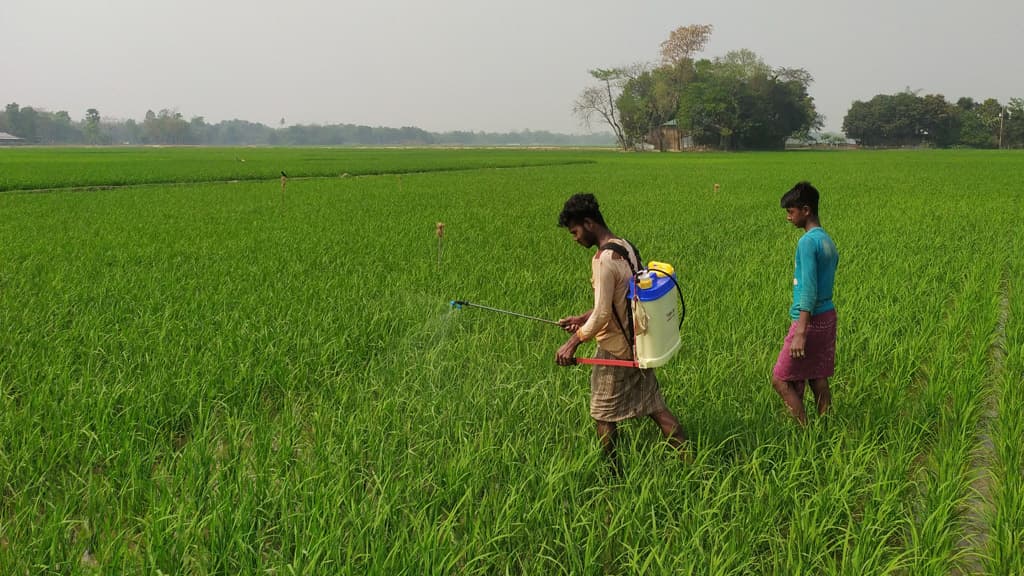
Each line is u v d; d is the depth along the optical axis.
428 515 4.05
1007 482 4.38
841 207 21.97
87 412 5.31
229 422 5.07
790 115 130.50
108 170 43.69
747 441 4.98
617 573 3.75
